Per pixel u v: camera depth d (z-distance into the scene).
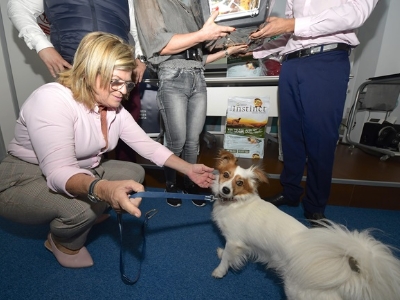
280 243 0.94
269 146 2.62
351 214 1.67
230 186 1.17
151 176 2.03
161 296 1.02
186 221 1.56
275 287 1.09
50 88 0.87
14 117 2.29
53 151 0.79
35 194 0.93
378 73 2.50
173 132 1.47
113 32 1.31
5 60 2.15
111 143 1.12
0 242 1.31
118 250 1.28
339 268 0.72
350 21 1.10
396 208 1.72
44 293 1.01
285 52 1.36
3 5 2.08
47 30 2.03
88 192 0.71
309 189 1.43
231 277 1.15
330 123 1.23
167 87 1.40
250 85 2.29
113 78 0.82
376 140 2.37
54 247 1.13
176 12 1.27
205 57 1.57
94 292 1.03
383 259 0.70
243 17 1.05
